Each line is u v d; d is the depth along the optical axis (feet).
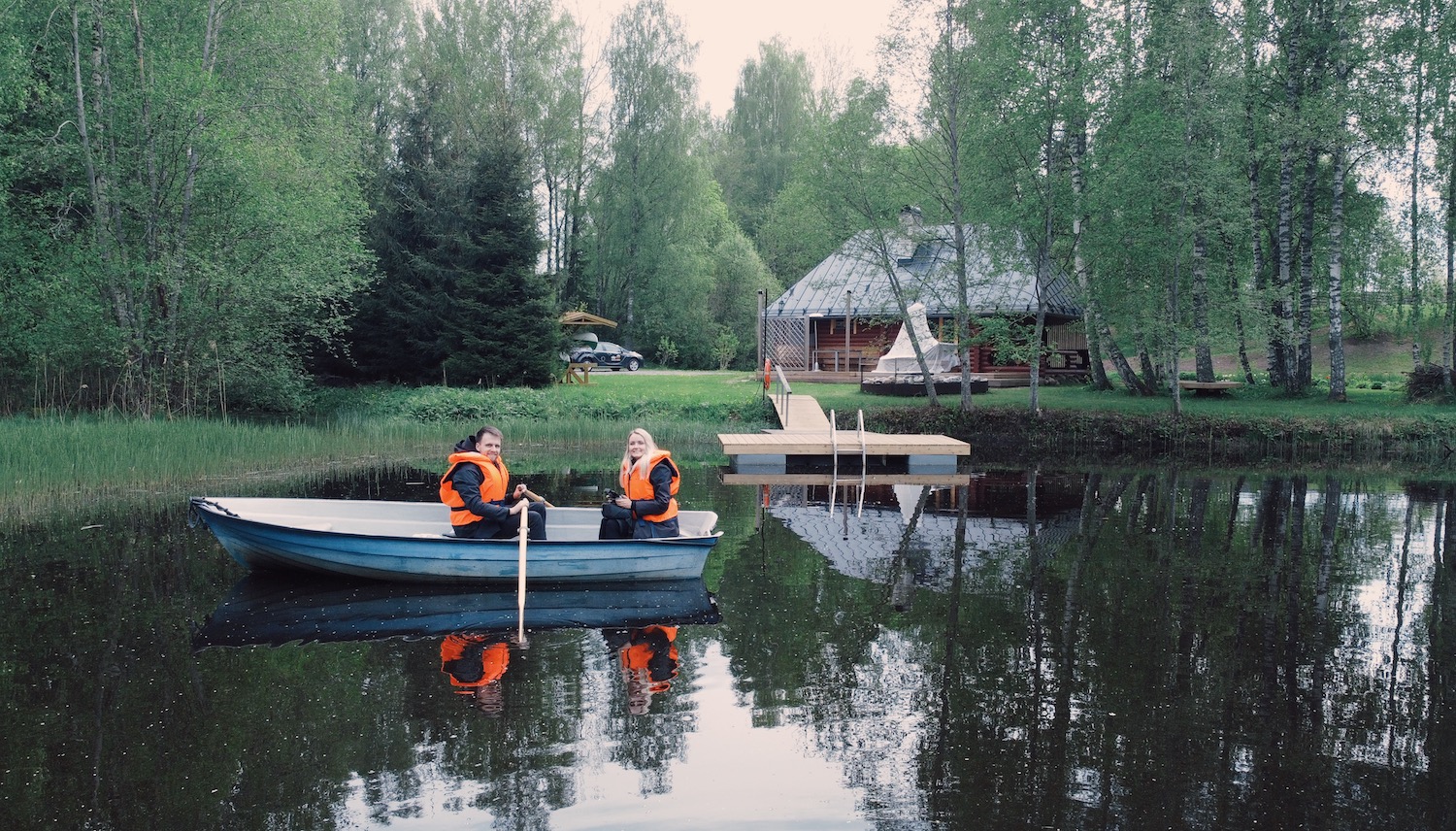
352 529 29.71
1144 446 63.72
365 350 95.91
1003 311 70.85
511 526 26.96
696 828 12.67
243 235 63.16
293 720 16.37
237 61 64.34
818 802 13.46
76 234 60.54
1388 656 20.16
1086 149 70.79
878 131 65.72
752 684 18.31
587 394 80.69
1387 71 68.13
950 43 64.28
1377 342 123.34
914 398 77.41
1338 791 13.94
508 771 14.42
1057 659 19.94
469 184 89.81
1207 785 14.08
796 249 166.20
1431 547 32.12
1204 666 19.43
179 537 32.42
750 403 75.36
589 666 19.39
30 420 53.78
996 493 45.91
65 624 22.08
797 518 38.22
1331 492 45.85
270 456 52.29
